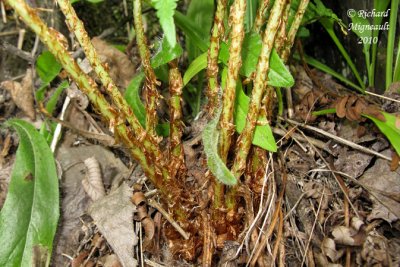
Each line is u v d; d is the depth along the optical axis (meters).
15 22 0.51
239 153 0.28
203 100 0.42
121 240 0.32
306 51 0.54
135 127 0.27
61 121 0.37
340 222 0.34
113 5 0.53
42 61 0.38
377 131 0.36
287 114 0.40
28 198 0.32
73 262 0.34
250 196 0.32
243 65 0.29
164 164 0.29
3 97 0.46
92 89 0.25
